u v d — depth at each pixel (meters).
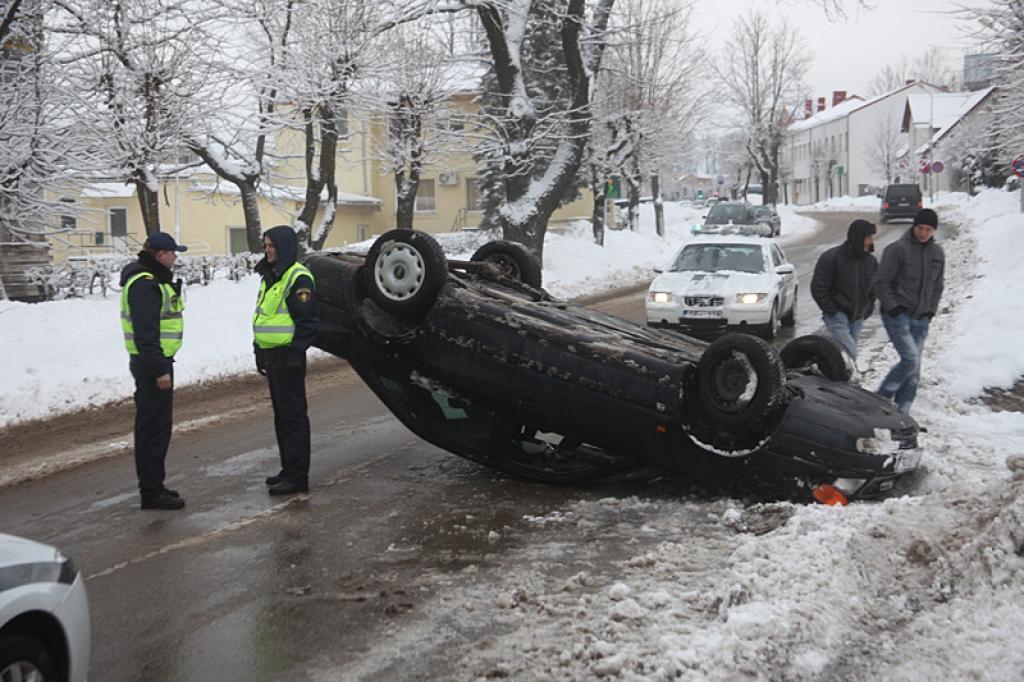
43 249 18.39
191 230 38.28
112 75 17.75
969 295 16.81
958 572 4.89
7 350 12.68
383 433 9.27
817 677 4.00
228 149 21.75
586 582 5.10
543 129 25.03
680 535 5.96
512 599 4.90
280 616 4.85
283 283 7.08
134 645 4.55
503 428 7.28
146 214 20.16
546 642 4.39
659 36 33.53
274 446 8.83
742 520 6.17
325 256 7.88
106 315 15.12
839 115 98.56
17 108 14.56
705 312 14.16
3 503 7.28
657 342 7.48
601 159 34.03
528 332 6.90
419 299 7.00
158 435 6.87
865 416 6.51
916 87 92.00
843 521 5.64
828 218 63.50
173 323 7.00
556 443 7.98
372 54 21.77
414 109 25.45
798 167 112.25
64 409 11.14
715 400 6.41
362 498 7.02
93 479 7.93
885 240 37.31
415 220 44.47
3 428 10.26
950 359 10.72
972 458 7.38
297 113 22.34
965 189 63.44
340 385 12.13
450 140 26.27
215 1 18.88
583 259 30.34
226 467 8.09
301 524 6.40
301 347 7.05
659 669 3.95
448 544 5.90
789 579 4.80
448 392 7.31
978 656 4.15
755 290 14.20
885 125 92.06
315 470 7.89
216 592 5.20
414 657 4.33
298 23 20.83
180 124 18.80
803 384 7.17
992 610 4.53
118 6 17.50
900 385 8.73
